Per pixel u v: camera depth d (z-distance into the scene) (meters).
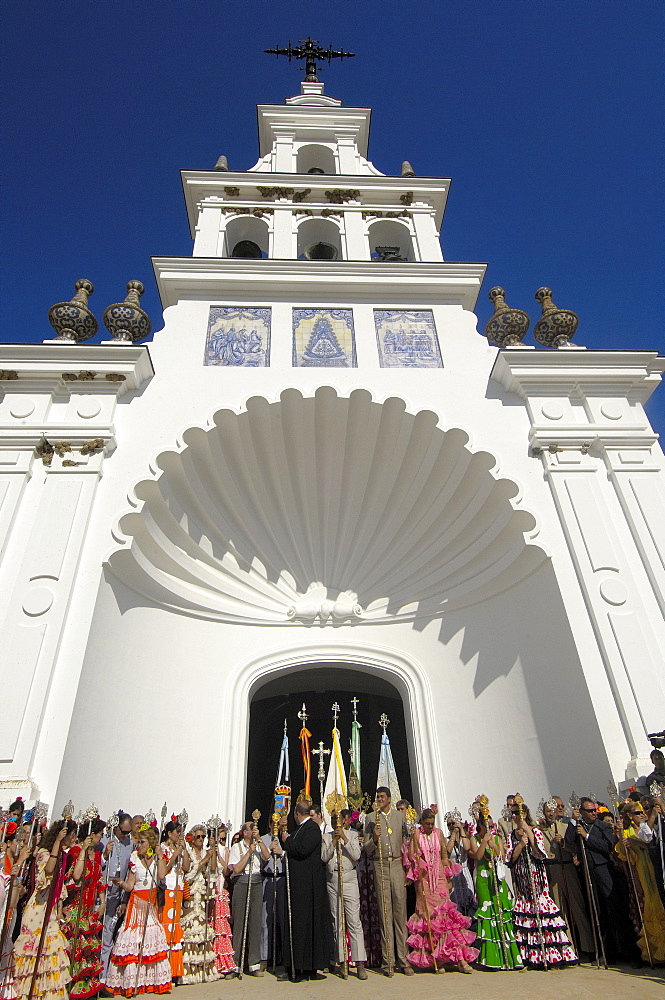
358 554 11.38
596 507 9.30
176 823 5.87
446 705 9.95
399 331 11.66
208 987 5.25
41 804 6.40
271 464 11.09
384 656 10.49
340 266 12.19
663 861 5.03
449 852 5.73
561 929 5.41
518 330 11.61
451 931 5.34
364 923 6.10
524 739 8.89
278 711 14.36
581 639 8.26
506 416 10.42
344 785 9.41
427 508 11.05
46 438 9.27
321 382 10.62
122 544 8.55
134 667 9.09
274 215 13.98
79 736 7.48
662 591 8.51
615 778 7.26
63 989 4.55
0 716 6.96
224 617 10.48
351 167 15.78
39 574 8.05
